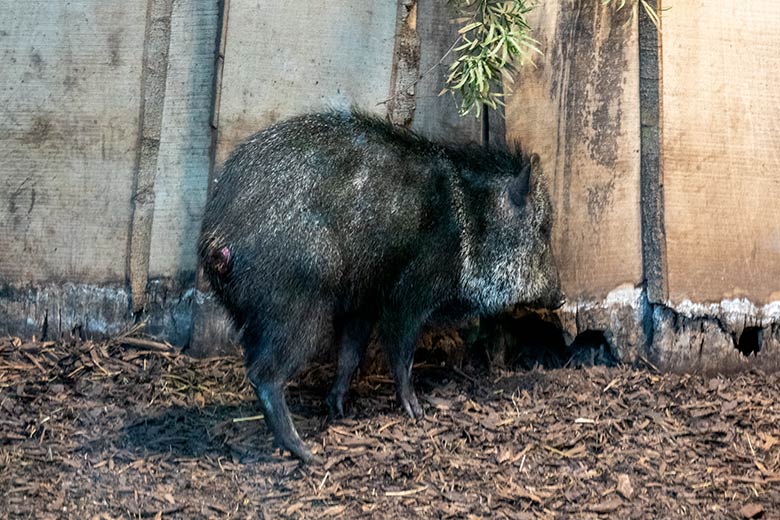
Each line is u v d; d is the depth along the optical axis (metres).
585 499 4.62
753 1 5.74
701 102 5.75
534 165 5.52
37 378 5.57
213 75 5.87
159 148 5.95
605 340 5.97
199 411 5.27
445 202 5.24
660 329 5.82
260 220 4.80
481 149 5.49
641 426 5.24
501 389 5.64
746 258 5.82
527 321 6.11
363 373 5.88
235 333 5.83
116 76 5.92
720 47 5.73
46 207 6.00
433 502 4.56
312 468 4.77
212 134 5.80
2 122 5.98
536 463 4.89
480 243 5.33
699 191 5.77
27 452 4.84
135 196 5.96
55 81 5.95
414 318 5.27
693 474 4.84
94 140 5.96
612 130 5.79
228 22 5.70
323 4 5.70
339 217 4.93
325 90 5.73
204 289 5.85
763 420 5.32
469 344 6.03
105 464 4.76
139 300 5.99
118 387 5.50
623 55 5.74
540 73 5.83
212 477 4.69
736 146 5.79
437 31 5.84
